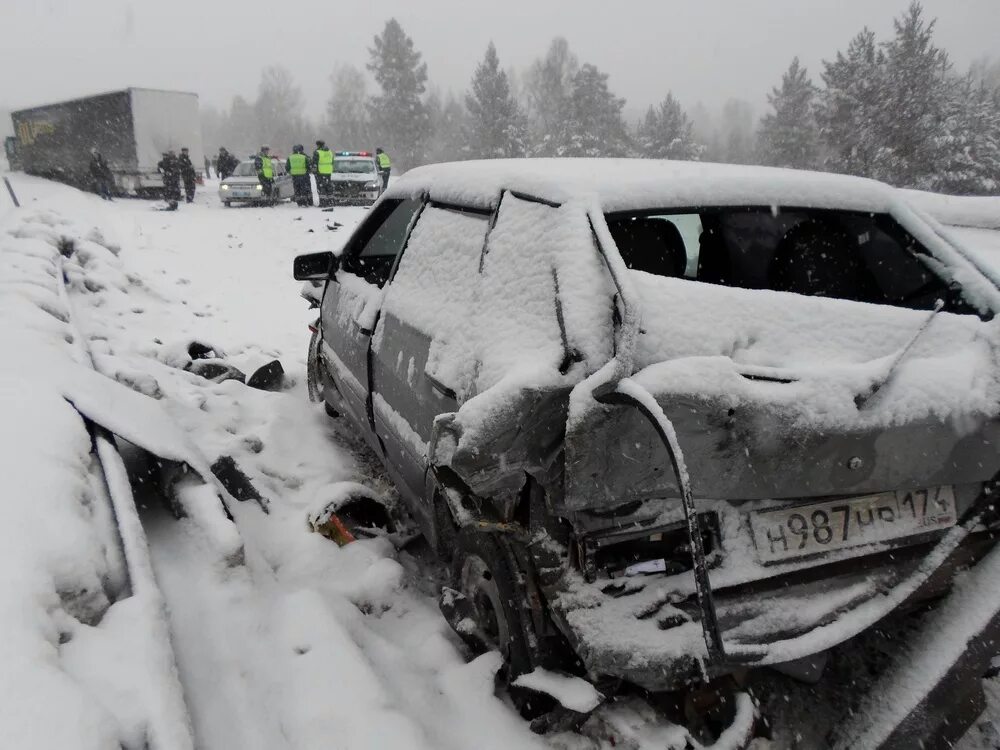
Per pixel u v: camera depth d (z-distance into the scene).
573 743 2.27
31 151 34.41
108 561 2.64
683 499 1.83
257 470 4.27
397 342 3.29
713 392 1.97
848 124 30.42
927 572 2.19
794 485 2.07
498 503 2.31
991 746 2.36
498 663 2.54
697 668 2.02
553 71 67.75
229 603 2.80
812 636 2.06
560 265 2.25
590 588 2.10
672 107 47.53
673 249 2.93
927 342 2.30
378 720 2.26
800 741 2.34
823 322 2.28
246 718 2.30
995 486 2.23
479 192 2.96
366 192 22.97
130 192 27.06
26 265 7.14
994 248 5.34
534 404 2.01
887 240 2.94
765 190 2.73
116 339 6.76
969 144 28.02
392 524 3.75
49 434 3.09
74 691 1.90
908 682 2.17
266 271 12.38
